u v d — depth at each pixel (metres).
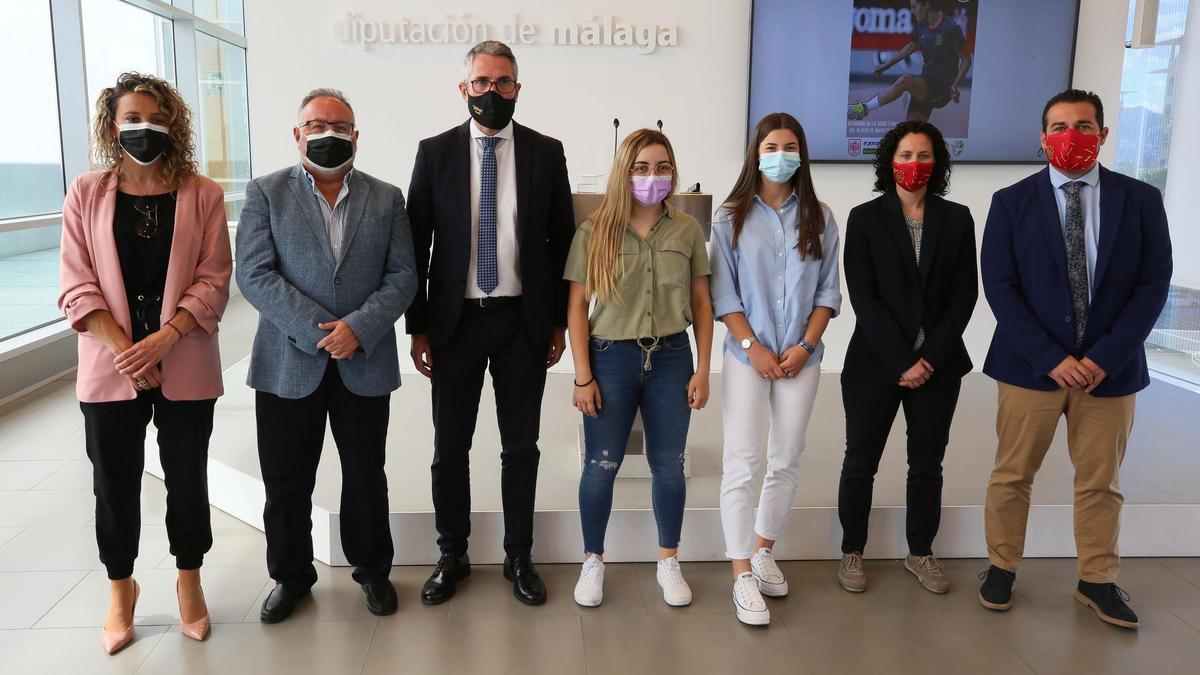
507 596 2.77
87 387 2.30
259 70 5.23
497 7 5.22
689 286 2.66
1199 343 5.35
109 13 6.11
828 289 2.70
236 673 2.35
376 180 2.58
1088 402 2.59
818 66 5.30
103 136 2.31
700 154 5.45
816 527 3.04
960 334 2.69
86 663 2.39
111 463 2.37
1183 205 5.53
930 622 2.65
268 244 2.45
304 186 2.47
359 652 2.45
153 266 2.34
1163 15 5.59
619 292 2.52
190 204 2.37
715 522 3.02
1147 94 5.73
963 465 3.55
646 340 2.56
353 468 2.59
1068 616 2.68
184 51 7.54
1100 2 5.35
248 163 9.27
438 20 5.21
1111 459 2.61
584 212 3.11
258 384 2.50
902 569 2.99
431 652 2.46
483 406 4.43
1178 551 3.09
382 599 2.66
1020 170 5.51
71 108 5.48
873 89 5.34
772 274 2.66
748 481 2.67
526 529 2.78
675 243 2.56
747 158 2.69
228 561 3.01
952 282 2.75
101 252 2.29
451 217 2.58
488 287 2.59
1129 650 2.50
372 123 5.31
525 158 2.61
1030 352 2.57
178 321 2.34
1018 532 2.72
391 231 2.54
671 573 2.75
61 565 2.97
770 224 2.67
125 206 2.32
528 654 2.45
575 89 5.34
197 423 2.44
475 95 2.48
